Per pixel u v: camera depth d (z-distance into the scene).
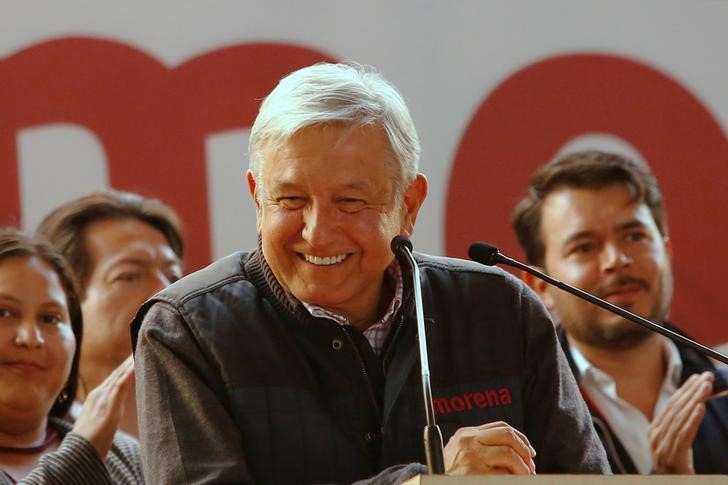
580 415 8.89
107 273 13.35
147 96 14.37
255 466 8.20
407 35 14.99
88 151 14.20
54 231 13.45
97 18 14.44
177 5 14.56
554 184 14.06
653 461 12.83
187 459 8.06
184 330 8.41
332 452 8.33
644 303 13.62
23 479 10.32
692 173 15.23
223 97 14.49
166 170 14.27
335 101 8.19
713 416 13.23
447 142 14.90
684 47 15.49
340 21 14.87
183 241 13.92
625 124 15.23
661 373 13.70
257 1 14.69
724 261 15.02
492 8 15.20
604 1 15.40
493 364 8.82
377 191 8.25
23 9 14.32
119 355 13.22
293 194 8.20
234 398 8.28
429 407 7.26
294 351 8.52
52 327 11.23
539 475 6.17
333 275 8.30
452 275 9.15
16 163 14.05
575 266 13.73
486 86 15.06
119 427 12.70
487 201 14.83
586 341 13.61
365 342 8.56
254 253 8.91
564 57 15.24
